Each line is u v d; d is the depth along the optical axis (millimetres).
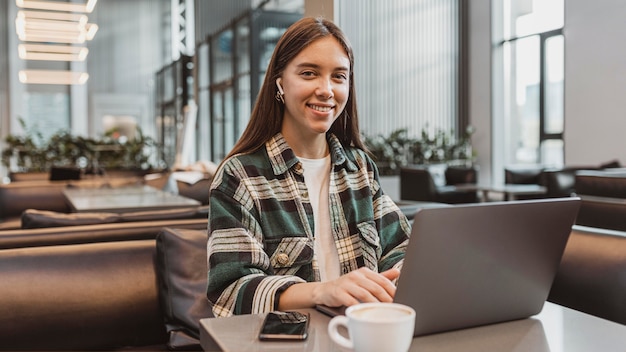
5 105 13883
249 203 1274
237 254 1200
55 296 1694
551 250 1000
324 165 1420
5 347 1612
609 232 1586
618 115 7477
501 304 983
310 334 896
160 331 1857
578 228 1669
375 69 9789
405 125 10000
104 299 1763
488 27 9789
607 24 7586
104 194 4445
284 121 1395
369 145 9242
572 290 1576
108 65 15180
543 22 8828
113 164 10281
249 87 9797
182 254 1843
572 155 8125
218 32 11273
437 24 10156
